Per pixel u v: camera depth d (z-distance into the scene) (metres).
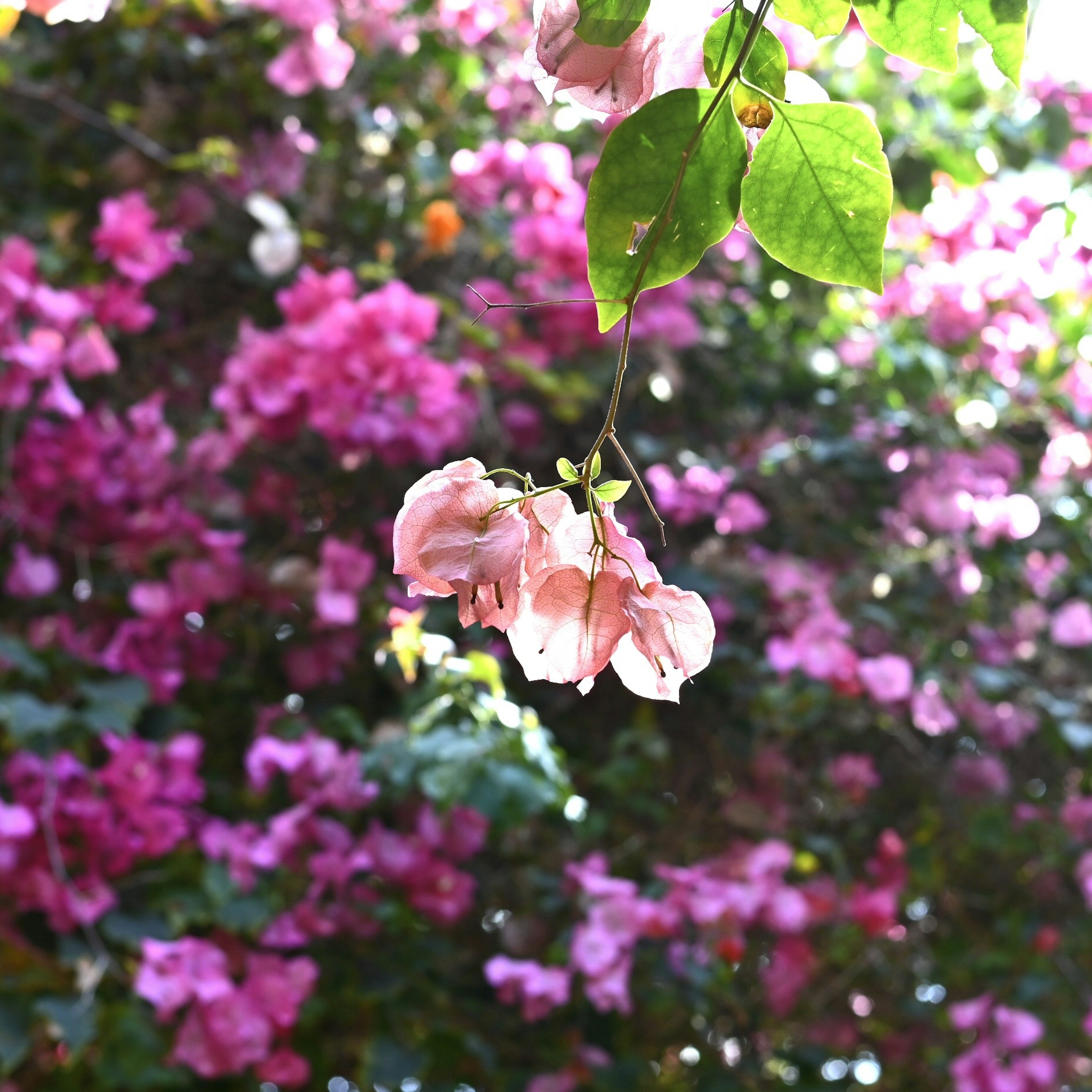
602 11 0.61
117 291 1.94
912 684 2.06
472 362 2.10
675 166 0.61
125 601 1.98
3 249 1.83
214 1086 1.74
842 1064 2.28
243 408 1.94
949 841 2.22
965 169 2.21
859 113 0.61
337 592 1.92
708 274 2.35
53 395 1.82
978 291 2.36
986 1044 2.04
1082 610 2.23
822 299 2.42
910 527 2.22
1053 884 2.22
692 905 1.84
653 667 0.60
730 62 0.62
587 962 1.74
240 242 2.21
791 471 2.24
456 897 1.82
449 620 1.95
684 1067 2.18
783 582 2.07
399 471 2.11
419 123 2.36
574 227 2.08
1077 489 2.39
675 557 2.16
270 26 2.19
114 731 1.72
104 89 2.22
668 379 2.11
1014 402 2.41
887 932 2.02
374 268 2.07
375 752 1.66
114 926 1.68
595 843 2.07
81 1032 1.55
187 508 2.00
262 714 1.88
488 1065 1.78
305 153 2.24
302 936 1.74
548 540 0.61
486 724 1.52
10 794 1.74
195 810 1.89
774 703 2.00
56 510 1.95
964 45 2.21
